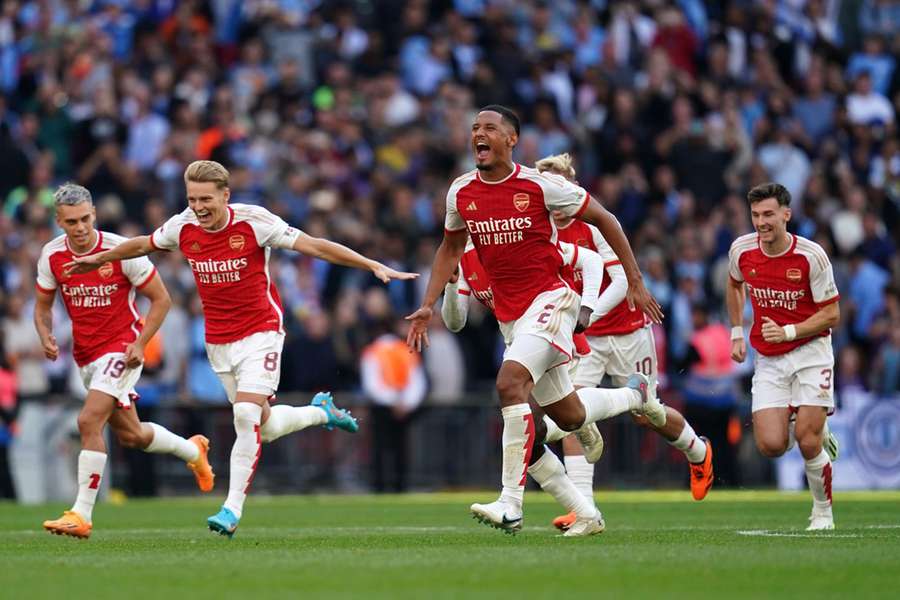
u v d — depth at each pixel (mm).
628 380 20391
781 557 14664
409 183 43438
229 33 48812
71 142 42594
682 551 15477
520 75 46312
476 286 19609
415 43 47688
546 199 17250
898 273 41625
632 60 48938
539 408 18859
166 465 36000
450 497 34938
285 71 44750
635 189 42469
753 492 34969
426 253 39281
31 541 19031
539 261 17391
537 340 17188
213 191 18594
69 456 35094
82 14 48250
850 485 35094
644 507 28219
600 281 19547
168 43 47594
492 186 17391
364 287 39062
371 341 37781
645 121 44875
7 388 34750
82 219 19344
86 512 19016
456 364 37594
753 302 20875
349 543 17609
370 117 45125
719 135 44438
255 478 36312
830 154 44719
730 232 40625
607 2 51125
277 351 19141
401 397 36344
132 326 19844
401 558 14852
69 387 35812
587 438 19641
